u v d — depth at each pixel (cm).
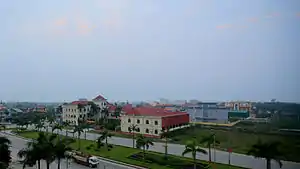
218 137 7538
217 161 5244
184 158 5519
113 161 5525
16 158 5803
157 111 9775
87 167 5141
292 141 4631
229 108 16738
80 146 7075
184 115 10425
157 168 4850
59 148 4147
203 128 10056
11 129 11575
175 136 8619
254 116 12138
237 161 5203
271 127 6056
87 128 10606
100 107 14025
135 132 9519
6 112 17388
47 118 13225
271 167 4597
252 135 6931
